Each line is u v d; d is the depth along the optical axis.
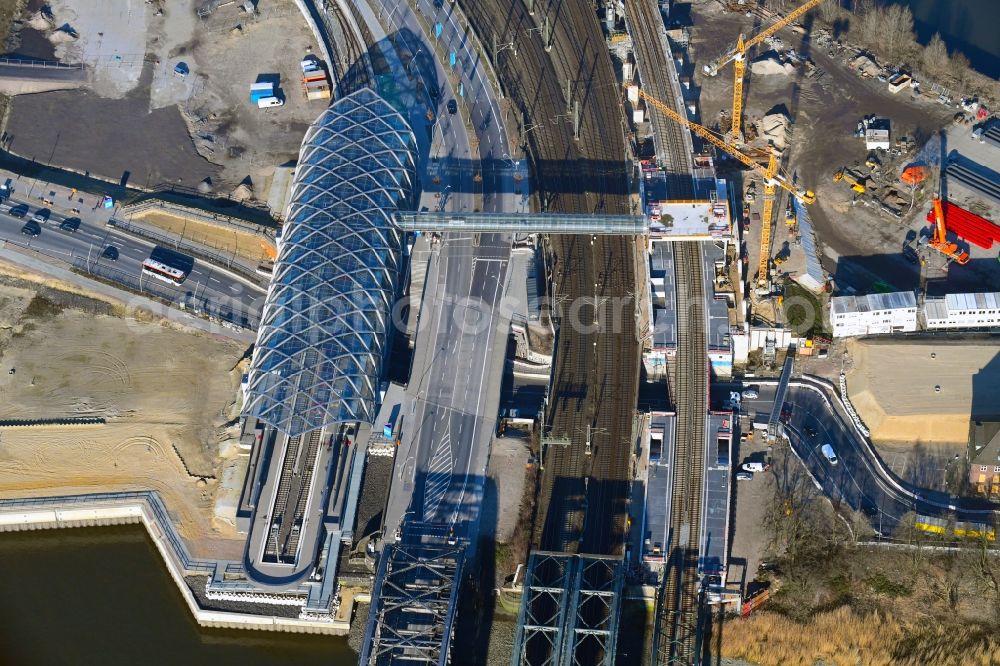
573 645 189.50
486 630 198.75
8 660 196.12
